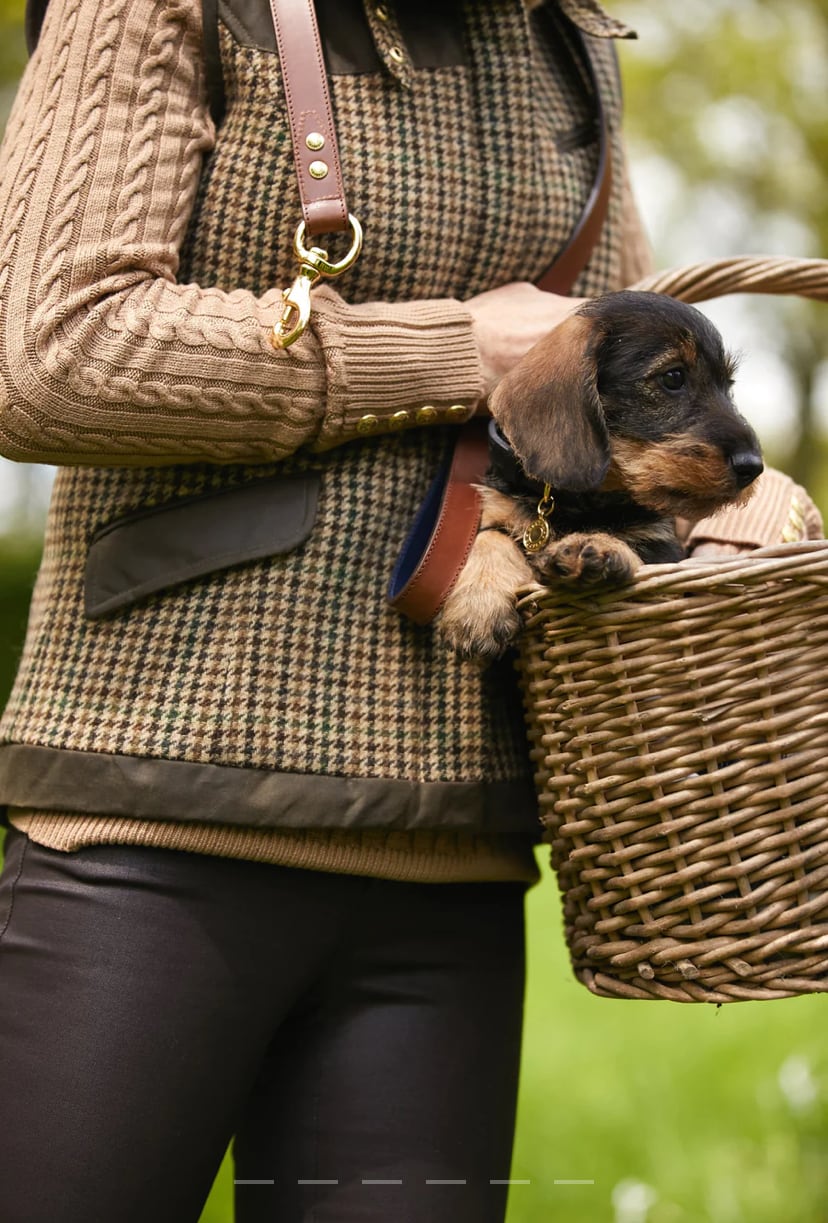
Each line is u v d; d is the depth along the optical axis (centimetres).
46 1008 241
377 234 271
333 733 259
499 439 296
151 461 253
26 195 245
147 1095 239
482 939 281
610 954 259
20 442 244
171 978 245
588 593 253
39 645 271
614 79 337
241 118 263
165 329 242
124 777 250
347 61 272
